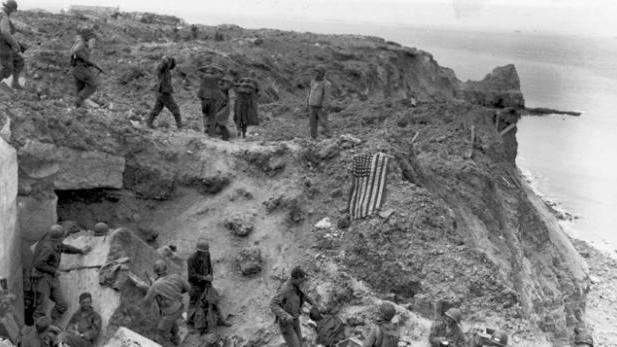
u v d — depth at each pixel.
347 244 16.09
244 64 35.47
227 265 15.77
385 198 16.47
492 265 16.55
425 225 16.81
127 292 12.91
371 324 14.22
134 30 37.47
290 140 20.91
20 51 17.58
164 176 17.17
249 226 16.41
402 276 15.80
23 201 14.52
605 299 27.19
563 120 70.44
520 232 24.73
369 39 57.34
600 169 49.16
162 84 18.48
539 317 20.03
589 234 34.97
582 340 20.88
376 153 16.92
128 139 17.00
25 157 14.57
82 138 15.85
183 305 13.91
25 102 15.80
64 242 14.08
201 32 42.81
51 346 11.44
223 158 17.86
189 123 21.94
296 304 12.50
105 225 14.11
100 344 12.21
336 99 36.12
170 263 14.73
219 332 14.19
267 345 13.80
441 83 57.78
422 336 13.88
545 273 24.88
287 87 37.44
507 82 68.75
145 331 12.95
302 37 51.03
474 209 22.05
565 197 41.59
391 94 47.84
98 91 24.34
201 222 16.75
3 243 12.59
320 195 17.31
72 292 13.23
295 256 15.88
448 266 15.98
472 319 15.03
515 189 26.39
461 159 24.30
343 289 14.96
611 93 94.56
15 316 12.21
